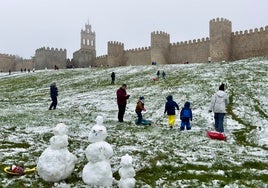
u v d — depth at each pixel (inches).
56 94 1018.1
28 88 1850.4
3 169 413.7
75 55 4830.2
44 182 372.8
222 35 3100.4
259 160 465.7
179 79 1529.3
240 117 821.2
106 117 866.8
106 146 366.6
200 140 585.6
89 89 1556.3
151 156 469.1
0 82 2251.5
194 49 3408.0
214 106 657.6
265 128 674.8
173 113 719.1
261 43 2967.5
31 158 461.4
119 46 4018.2
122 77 1895.9
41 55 4471.0
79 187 361.1
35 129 653.9
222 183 375.6
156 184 377.7
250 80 1285.7
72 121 763.4
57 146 376.8
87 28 5024.6
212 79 1398.9
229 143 574.2
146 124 760.3
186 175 405.4
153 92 1272.1
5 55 4574.3
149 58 3722.9
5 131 631.2
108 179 362.9
